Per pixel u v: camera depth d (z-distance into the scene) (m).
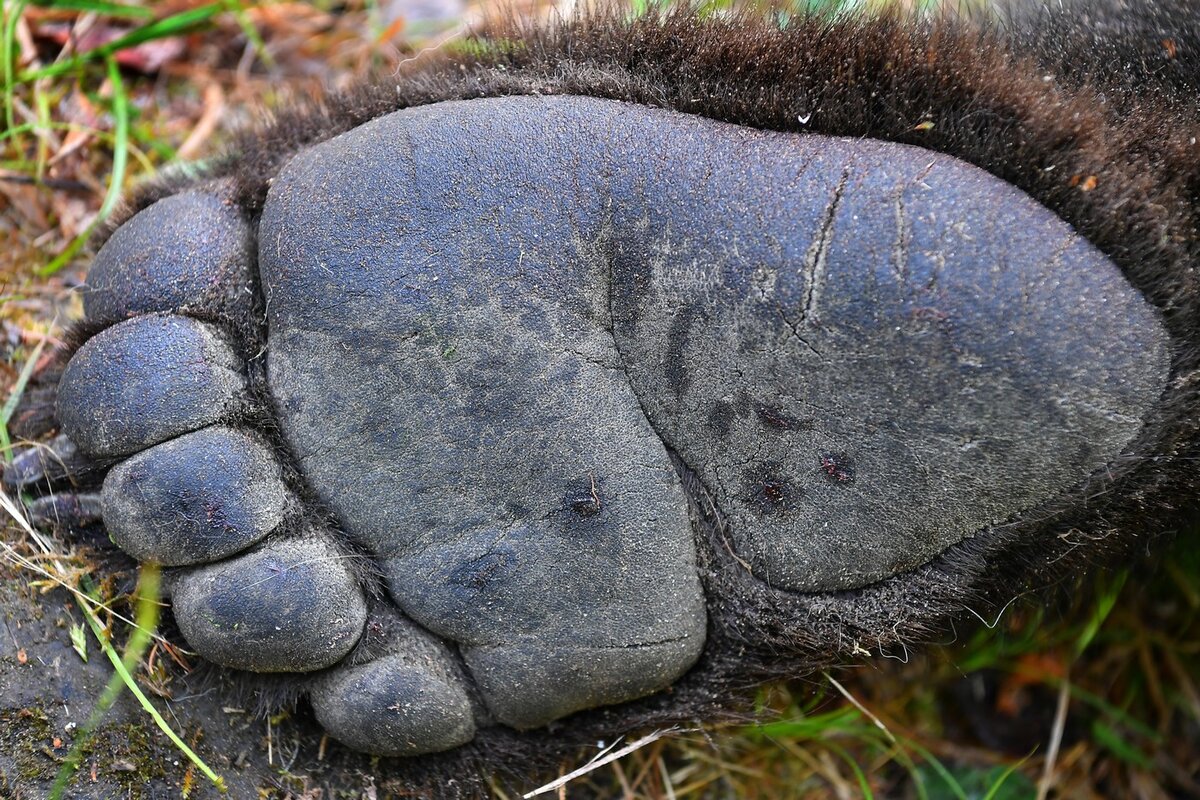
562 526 0.39
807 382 0.39
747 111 0.39
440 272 0.39
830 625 0.40
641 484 0.40
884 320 0.38
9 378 0.45
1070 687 0.50
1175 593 0.51
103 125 0.51
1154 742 0.51
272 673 0.40
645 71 0.40
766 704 0.43
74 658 0.40
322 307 0.39
